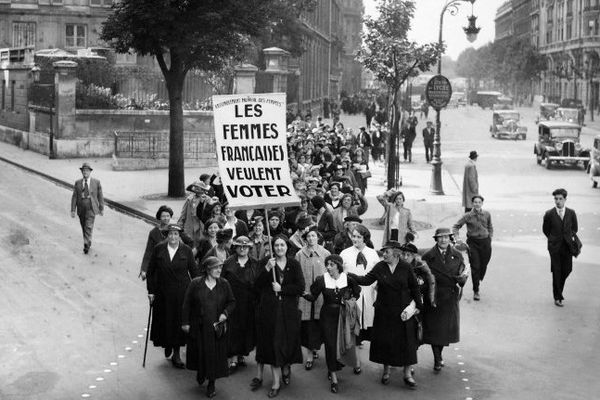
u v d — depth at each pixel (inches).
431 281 415.5
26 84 1729.8
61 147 1510.8
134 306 546.9
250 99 425.4
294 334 395.5
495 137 2388.0
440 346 432.5
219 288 392.5
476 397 392.8
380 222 860.6
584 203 1059.9
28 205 990.4
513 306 563.5
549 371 431.2
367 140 1480.1
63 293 579.5
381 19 999.6
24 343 466.0
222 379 417.4
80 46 2268.7
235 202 427.5
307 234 430.6
